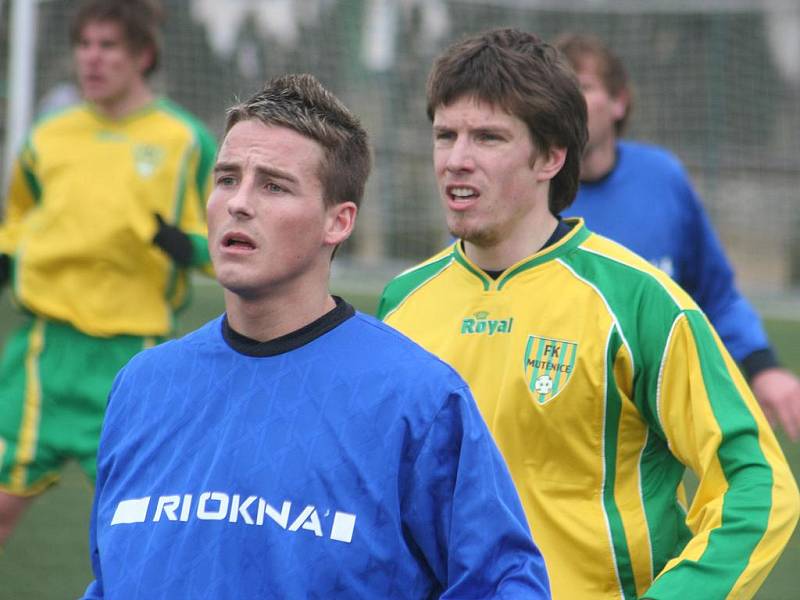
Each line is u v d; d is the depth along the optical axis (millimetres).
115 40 16969
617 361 9906
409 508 7297
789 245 50094
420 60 47469
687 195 14758
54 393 16891
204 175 17578
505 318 10320
